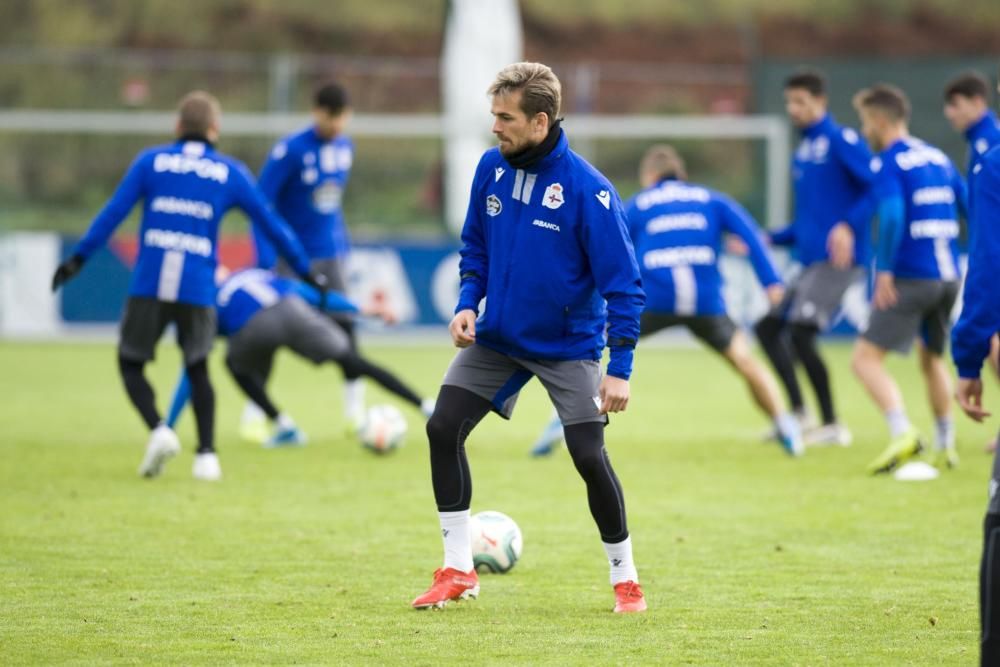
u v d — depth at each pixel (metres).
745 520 24.91
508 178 17.48
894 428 30.25
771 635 16.72
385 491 27.77
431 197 75.88
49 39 104.38
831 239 34.97
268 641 16.28
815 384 35.81
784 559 21.53
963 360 15.35
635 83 93.25
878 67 70.75
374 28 110.31
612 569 18.09
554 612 17.91
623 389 17.02
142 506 25.70
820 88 35.69
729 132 71.62
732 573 20.50
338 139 37.72
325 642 16.23
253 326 32.81
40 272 63.16
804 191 36.12
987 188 14.99
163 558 21.19
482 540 20.31
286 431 34.50
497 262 17.61
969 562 21.33
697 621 17.45
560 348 17.62
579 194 17.14
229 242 62.22
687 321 32.62
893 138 30.77
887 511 25.80
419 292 64.75
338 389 48.47
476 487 28.47
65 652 15.76
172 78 80.50
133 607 18.02
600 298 17.91
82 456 32.12
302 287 34.56
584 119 73.31
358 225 73.50
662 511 25.81
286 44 108.00
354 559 21.27
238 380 33.88
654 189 33.19
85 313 63.41
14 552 21.53
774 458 33.00
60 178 76.25
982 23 116.50
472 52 80.88
